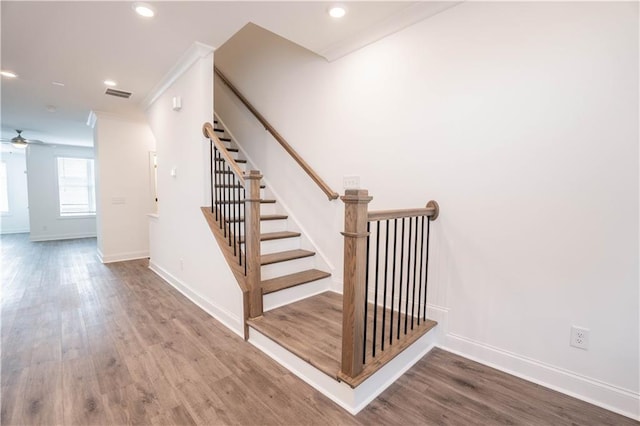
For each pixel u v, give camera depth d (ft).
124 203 16.69
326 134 9.80
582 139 5.36
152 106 13.47
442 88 7.04
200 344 7.45
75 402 5.40
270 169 12.14
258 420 5.02
